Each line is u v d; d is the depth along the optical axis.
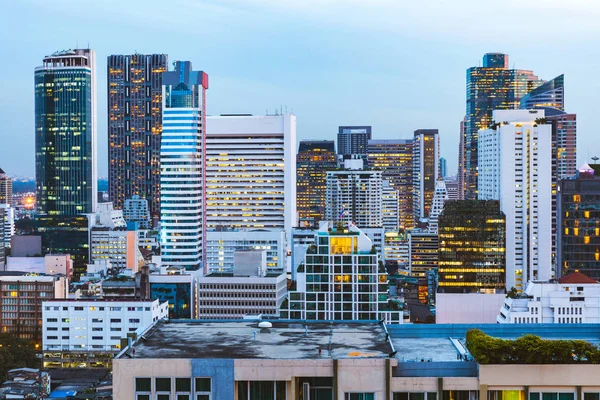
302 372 79.94
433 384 80.81
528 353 80.12
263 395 80.12
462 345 92.06
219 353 84.06
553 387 80.56
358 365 80.06
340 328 95.56
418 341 96.44
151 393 79.75
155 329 95.00
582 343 80.94
